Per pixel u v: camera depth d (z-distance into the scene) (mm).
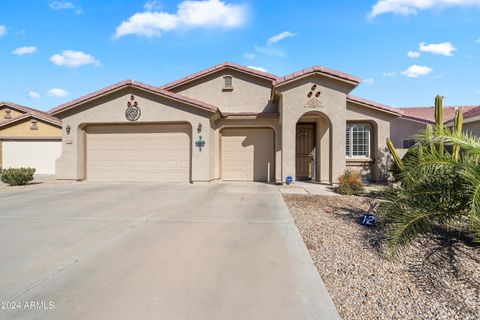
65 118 16016
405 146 23266
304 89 14328
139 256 5207
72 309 3555
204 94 18109
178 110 15289
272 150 16609
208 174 15133
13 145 23484
